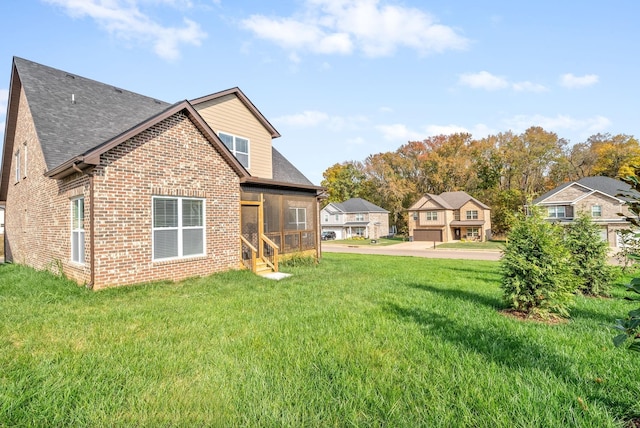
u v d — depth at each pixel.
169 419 2.67
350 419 2.61
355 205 53.03
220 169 10.39
